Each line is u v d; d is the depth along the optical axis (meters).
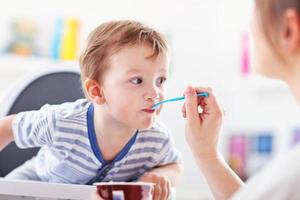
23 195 0.85
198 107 0.97
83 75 1.10
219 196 0.90
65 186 0.85
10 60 2.09
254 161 2.21
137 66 0.98
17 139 1.14
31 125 1.12
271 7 0.58
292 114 2.11
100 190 0.79
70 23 2.20
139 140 1.12
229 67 2.39
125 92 0.99
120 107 1.00
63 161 1.14
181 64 2.38
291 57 0.59
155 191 1.00
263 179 0.53
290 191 0.51
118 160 1.12
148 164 1.16
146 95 0.98
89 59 1.06
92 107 1.12
